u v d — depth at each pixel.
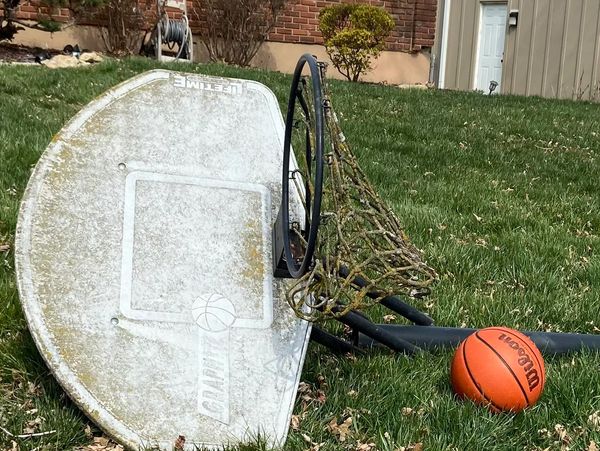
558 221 6.12
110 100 3.21
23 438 2.58
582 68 16.70
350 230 2.70
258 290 3.05
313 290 2.78
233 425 2.72
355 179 2.77
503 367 2.91
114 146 3.12
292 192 3.33
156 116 3.26
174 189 3.14
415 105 10.95
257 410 2.79
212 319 2.93
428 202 6.26
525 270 4.73
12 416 2.67
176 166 3.19
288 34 15.23
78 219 2.94
